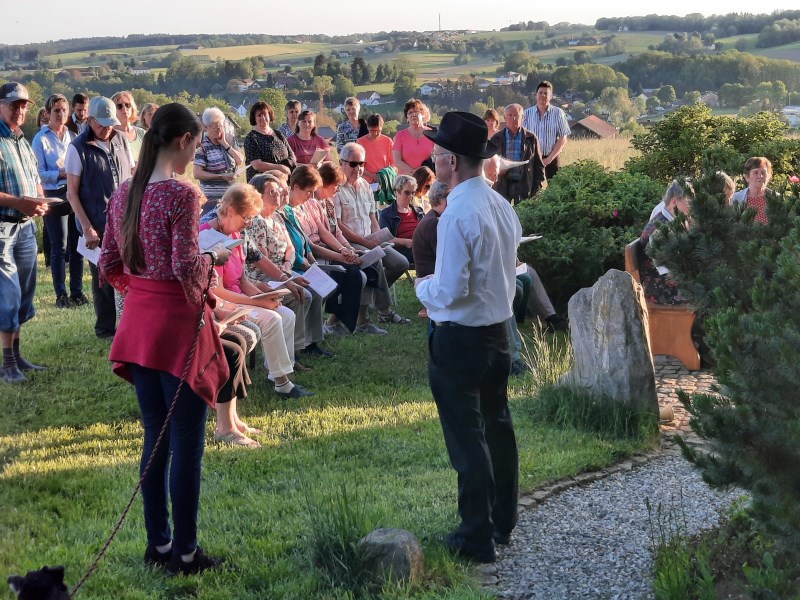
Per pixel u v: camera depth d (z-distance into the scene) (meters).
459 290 4.32
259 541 4.76
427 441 6.54
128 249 4.10
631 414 6.64
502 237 4.46
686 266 4.40
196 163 10.23
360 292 9.02
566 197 10.33
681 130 13.91
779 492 3.59
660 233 4.44
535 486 5.64
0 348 8.24
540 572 4.57
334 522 4.55
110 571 4.39
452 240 4.32
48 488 5.59
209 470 5.93
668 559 4.23
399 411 7.25
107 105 8.09
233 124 10.62
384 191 12.09
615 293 6.74
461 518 4.73
